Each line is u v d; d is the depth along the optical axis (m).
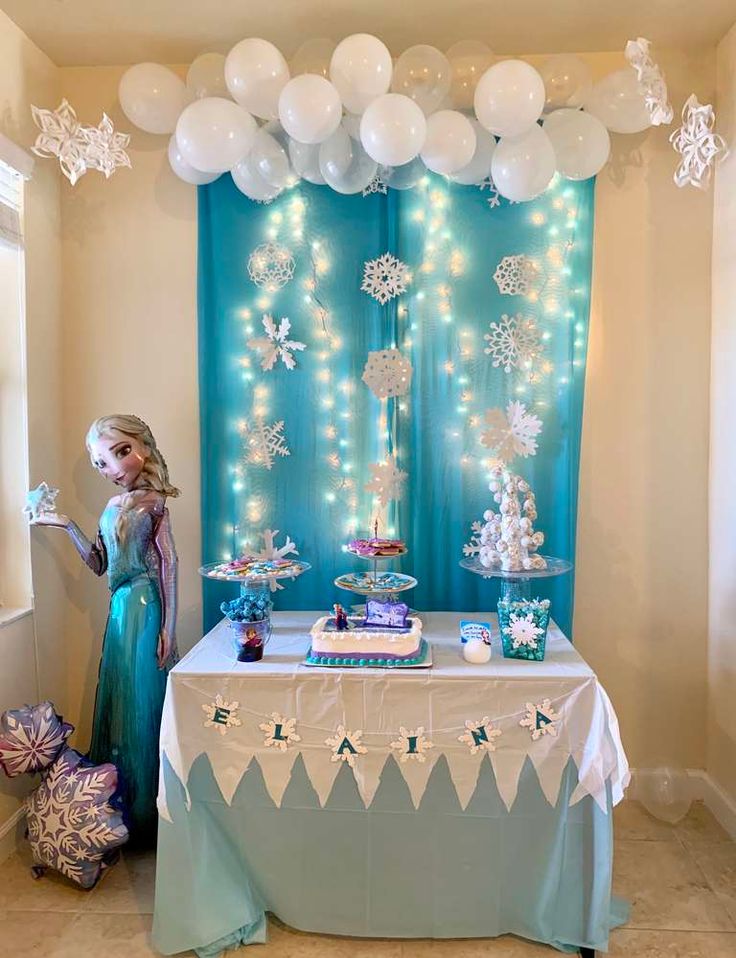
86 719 2.87
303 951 2.04
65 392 2.86
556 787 2.00
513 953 2.03
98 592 2.87
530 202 2.71
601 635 2.81
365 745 2.03
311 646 2.23
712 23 2.55
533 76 2.14
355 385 2.77
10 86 2.52
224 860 2.07
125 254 2.85
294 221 2.77
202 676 2.04
